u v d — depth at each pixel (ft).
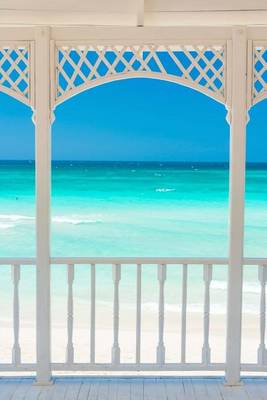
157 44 12.62
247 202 63.16
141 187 65.05
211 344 24.17
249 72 12.64
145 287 43.42
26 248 62.90
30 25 13.70
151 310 38.14
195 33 12.58
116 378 13.48
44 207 12.76
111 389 12.82
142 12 12.58
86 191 64.75
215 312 37.55
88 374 15.05
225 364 13.17
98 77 12.65
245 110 12.67
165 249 63.67
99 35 12.60
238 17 13.73
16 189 63.98
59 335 25.40
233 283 12.89
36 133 12.69
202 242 63.41
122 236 63.98
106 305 39.93
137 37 12.60
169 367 13.20
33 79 12.62
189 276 43.60
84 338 24.81
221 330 31.91
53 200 64.44
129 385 13.07
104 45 12.64
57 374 14.06
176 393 12.62
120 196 64.85
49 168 12.76
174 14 13.60
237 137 12.73
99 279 44.06
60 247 63.72
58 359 20.94
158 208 64.23
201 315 36.60
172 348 22.98
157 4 13.41
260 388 12.91
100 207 64.28
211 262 12.98
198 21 13.93
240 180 12.78
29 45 12.60
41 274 12.83
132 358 21.31
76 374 14.53
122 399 12.29
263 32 12.58
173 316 36.22
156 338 26.17
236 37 12.51
